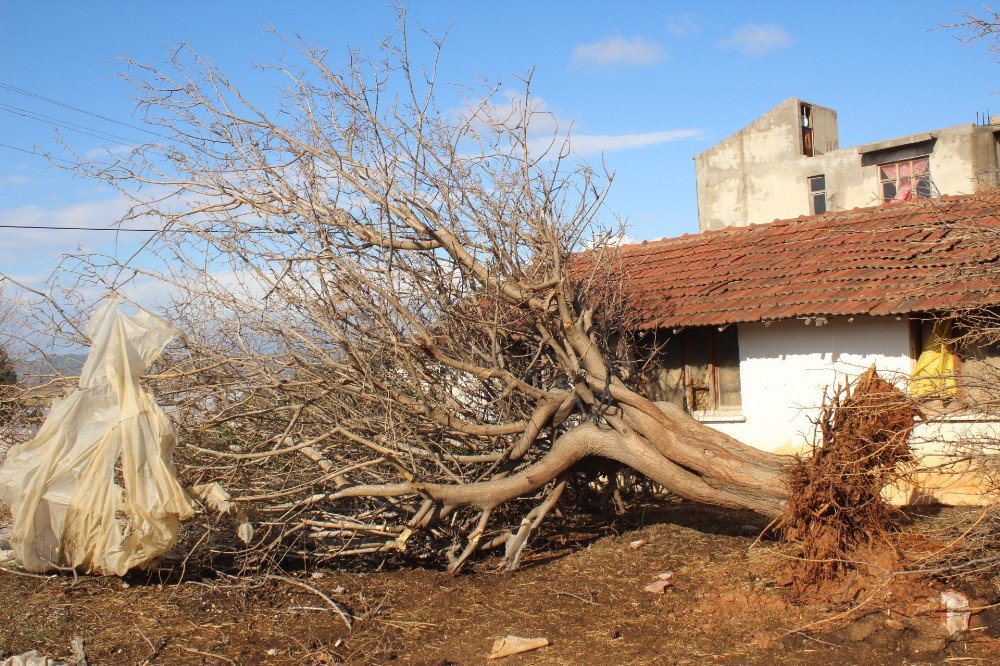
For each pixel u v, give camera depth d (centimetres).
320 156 870
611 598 753
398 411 874
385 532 839
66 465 763
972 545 671
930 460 943
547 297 947
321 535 843
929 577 666
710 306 1135
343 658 645
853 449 691
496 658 640
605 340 1023
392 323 872
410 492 830
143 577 815
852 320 1011
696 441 831
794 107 2739
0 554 881
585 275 1116
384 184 858
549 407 899
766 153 2791
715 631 658
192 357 851
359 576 840
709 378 1188
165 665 633
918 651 589
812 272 1145
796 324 1078
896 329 998
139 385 780
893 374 975
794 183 2722
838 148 2922
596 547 924
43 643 667
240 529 790
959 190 2380
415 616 730
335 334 829
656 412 852
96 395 772
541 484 867
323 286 848
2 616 716
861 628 621
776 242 1332
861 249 1169
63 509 766
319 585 808
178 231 857
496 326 895
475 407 979
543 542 962
